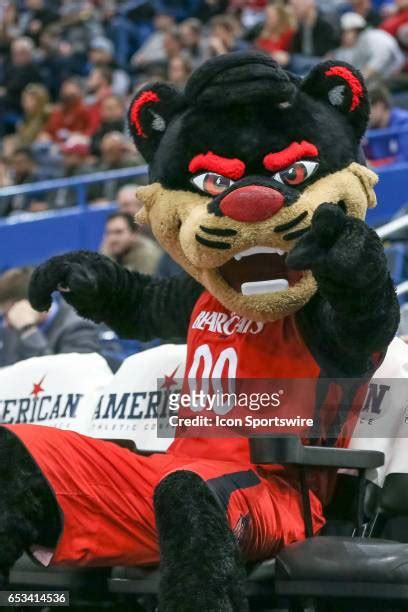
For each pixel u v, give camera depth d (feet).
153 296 18.79
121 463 15.92
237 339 16.89
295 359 16.58
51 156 60.44
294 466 16.29
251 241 16.01
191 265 17.11
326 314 15.99
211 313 17.35
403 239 32.65
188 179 16.88
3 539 15.28
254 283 16.17
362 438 17.65
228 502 15.15
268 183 16.08
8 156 58.44
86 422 20.29
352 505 17.49
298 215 15.99
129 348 30.30
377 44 57.47
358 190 16.69
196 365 17.19
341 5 71.92
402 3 61.41
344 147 16.81
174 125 17.12
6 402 21.40
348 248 14.30
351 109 17.01
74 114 65.46
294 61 60.44
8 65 73.46
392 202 45.24
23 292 28.68
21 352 28.32
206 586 14.29
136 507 15.83
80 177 52.26
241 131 16.49
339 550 15.16
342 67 16.94
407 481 17.48
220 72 16.56
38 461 15.34
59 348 28.45
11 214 54.75
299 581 15.16
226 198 15.89
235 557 14.71
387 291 14.92
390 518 17.87
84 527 15.62
